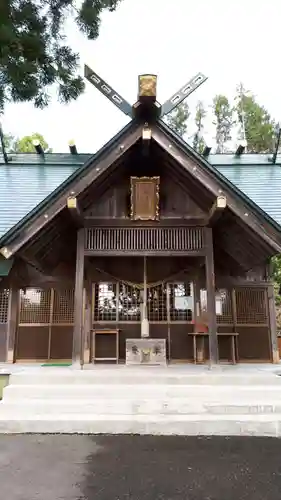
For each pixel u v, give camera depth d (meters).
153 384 6.81
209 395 6.46
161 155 8.88
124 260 10.81
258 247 9.02
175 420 5.76
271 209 12.48
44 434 5.59
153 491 3.56
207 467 4.20
